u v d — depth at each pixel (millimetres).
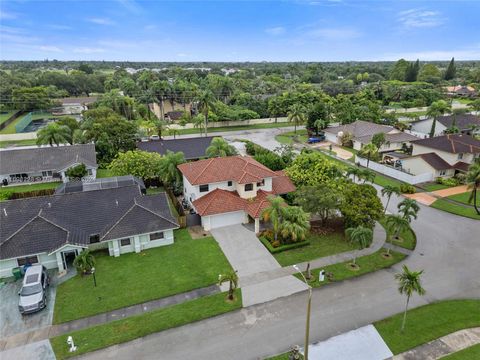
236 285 27328
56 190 43594
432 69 189125
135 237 32906
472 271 31062
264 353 21844
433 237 36938
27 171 51812
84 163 53688
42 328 23812
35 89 118562
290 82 171500
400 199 47438
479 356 21797
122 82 126938
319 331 23703
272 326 24141
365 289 28250
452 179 54219
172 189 47875
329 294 27562
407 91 132750
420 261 32500
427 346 22609
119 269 30641
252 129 97438
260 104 112188
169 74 193250
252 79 185625
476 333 23812
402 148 70312
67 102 122812
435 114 84188
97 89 165375
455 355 21891
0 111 114875
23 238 29922
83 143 64875
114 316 25031
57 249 29422
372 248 34438
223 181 39375
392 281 29375
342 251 33812
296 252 33469
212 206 37188
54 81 152500
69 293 27422
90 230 32812
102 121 63062
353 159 66938
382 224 39594
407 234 37469
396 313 25594
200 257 32469
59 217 32656
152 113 109250
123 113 97750
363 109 94750
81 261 28641
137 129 72875
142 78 127562
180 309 25703
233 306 26047
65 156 54875
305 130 96250
